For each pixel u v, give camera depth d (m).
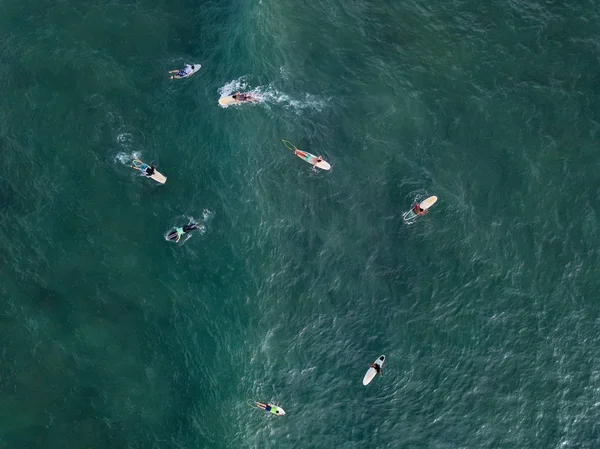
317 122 74.44
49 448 64.69
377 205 71.50
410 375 66.12
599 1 78.19
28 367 66.94
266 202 71.69
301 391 66.00
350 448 64.31
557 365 66.00
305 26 77.81
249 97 74.75
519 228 70.19
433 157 72.94
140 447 64.75
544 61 76.06
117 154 73.88
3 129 75.19
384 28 78.00
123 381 66.62
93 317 68.56
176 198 72.31
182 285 69.56
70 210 72.00
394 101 75.06
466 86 75.44
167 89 76.44
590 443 63.94
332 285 69.06
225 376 66.62
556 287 68.25
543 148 72.75
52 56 77.88
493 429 64.44
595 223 70.06
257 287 69.12
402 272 69.31
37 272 70.00
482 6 78.62
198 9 79.75
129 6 80.06
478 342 66.94
